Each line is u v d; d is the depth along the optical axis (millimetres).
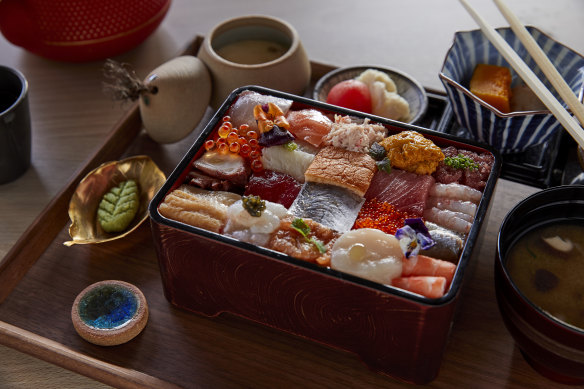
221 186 650
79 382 641
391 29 907
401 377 617
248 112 681
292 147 659
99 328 634
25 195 751
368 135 658
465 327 649
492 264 685
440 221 627
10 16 800
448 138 658
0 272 674
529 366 629
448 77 692
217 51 795
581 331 554
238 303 631
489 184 628
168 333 650
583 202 627
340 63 867
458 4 937
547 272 613
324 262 586
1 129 710
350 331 604
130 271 687
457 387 620
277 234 604
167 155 773
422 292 570
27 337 636
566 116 631
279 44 802
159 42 900
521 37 670
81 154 783
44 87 850
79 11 802
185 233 597
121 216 692
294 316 617
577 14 915
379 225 624
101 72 866
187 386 620
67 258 695
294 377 627
